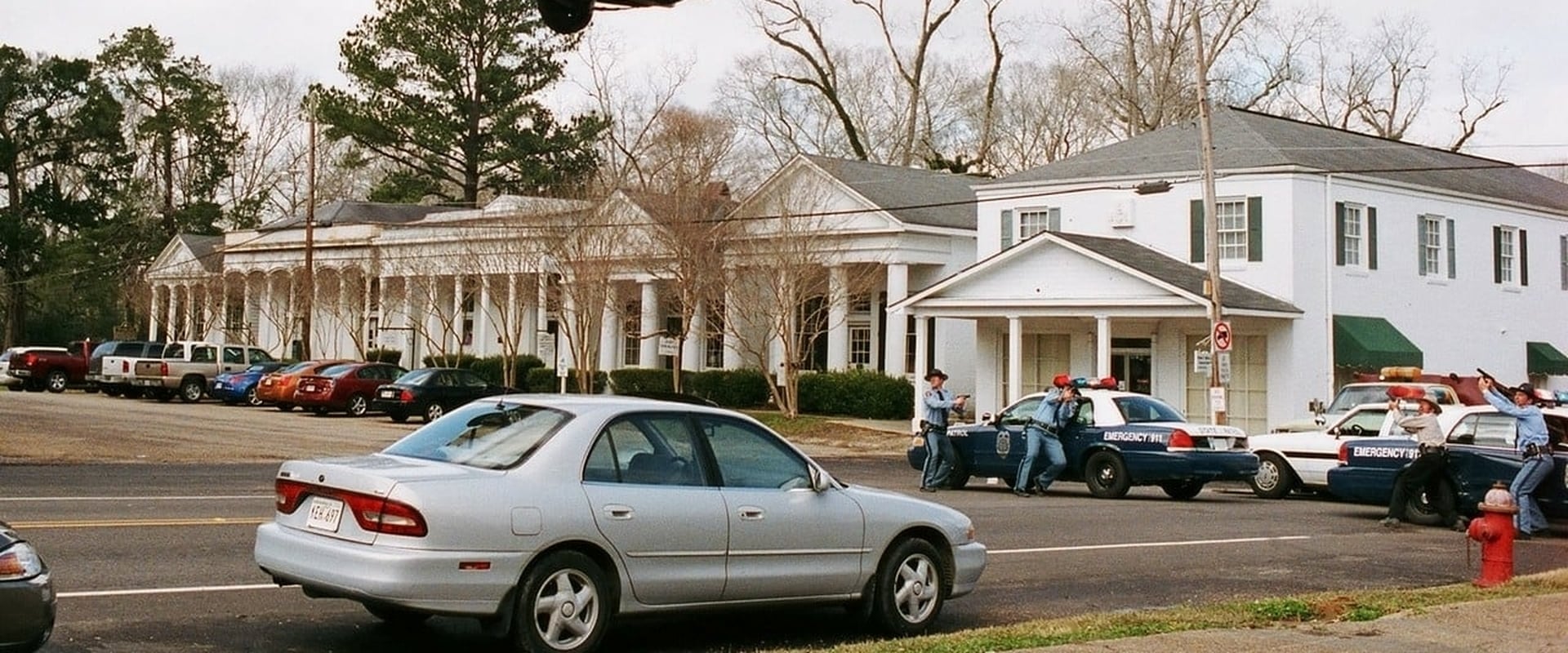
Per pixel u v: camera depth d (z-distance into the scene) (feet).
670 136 155.94
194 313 210.59
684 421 29.94
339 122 216.95
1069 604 37.47
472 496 26.18
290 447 92.32
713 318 160.66
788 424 129.70
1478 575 44.83
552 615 26.96
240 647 28.30
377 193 232.32
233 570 37.40
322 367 140.26
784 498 30.40
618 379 160.97
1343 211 118.62
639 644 30.71
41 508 50.65
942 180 159.63
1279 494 75.46
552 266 154.30
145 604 32.19
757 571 29.71
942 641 29.19
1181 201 121.39
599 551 27.61
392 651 28.50
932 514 33.04
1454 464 59.93
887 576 31.96
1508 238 138.62
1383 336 117.70
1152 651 28.48
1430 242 128.26
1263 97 201.16
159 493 58.59
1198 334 118.52
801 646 30.83
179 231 257.75
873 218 143.84
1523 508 57.72
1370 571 45.78
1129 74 188.03
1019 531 54.39
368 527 25.95
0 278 243.40
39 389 170.91
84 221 253.85
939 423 75.31
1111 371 124.47
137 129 273.54
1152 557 47.42
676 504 28.60
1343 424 74.49
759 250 136.56
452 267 166.71
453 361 180.96
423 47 212.02
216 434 101.19
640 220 145.69
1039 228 131.13
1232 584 41.98
